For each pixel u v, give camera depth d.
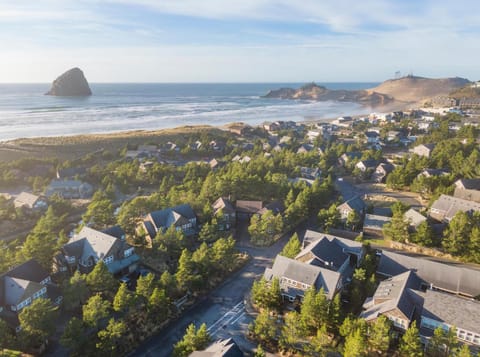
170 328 59.88
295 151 185.25
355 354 47.53
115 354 53.09
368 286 65.06
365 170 143.88
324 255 71.25
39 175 142.88
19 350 52.41
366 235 91.62
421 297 57.28
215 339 56.75
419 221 87.19
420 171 129.50
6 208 102.56
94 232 77.88
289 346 54.88
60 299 64.62
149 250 85.56
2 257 69.38
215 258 73.75
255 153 175.25
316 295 57.25
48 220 90.38
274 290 62.25
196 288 67.75
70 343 50.59
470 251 76.38
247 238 93.75
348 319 53.59
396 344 54.03
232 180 112.25
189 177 129.25
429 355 52.09
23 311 52.16
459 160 127.69
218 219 93.75
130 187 130.00
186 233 90.50
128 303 59.22
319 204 109.31
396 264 70.56
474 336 50.91
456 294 64.69
